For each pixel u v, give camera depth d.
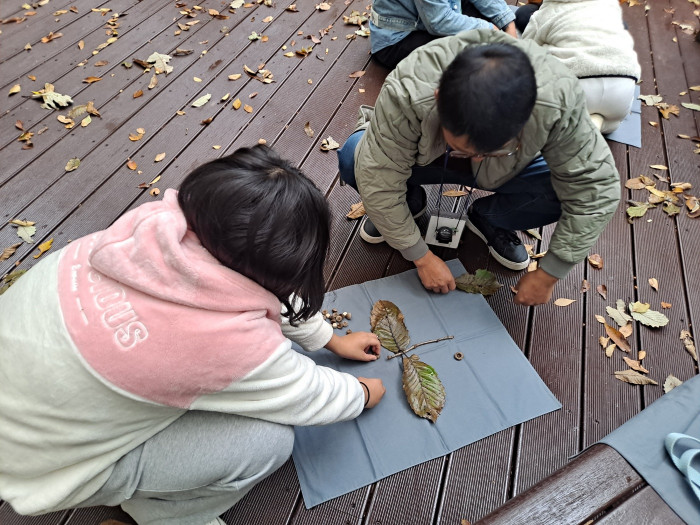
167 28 2.43
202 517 0.94
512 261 1.45
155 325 0.69
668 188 1.74
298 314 0.86
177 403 0.73
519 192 1.29
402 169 1.13
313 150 1.86
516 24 2.24
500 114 0.76
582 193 1.07
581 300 1.41
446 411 1.17
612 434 0.81
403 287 1.40
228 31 2.42
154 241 0.68
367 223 1.53
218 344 0.70
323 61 2.26
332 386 0.93
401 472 1.08
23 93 2.07
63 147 1.85
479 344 1.29
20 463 0.73
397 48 2.09
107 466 0.77
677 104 2.09
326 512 1.03
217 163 0.71
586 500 0.74
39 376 0.68
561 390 1.23
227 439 0.84
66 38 2.36
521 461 1.11
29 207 1.66
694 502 0.73
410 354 1.26
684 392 0.86
